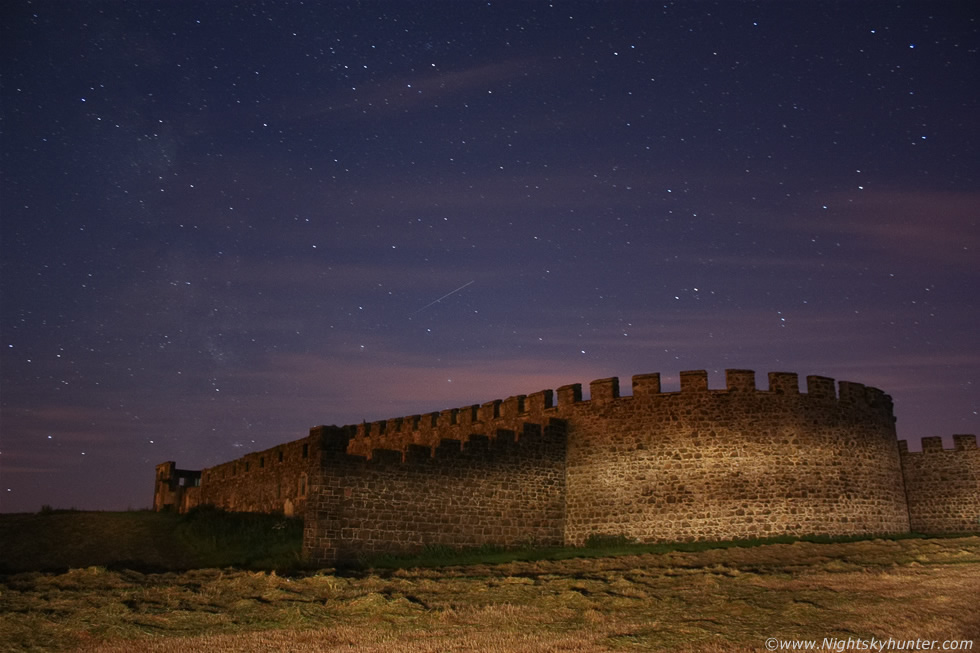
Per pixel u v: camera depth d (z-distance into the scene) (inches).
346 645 576.1
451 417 1556.3
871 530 1264.8
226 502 1833.2
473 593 763.4
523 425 1311.5
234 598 741.3
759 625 607.2
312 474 1081.4
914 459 1541.6
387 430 1678.2
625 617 650.2
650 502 1264.8
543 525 1295.5
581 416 1355.8
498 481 1254.9
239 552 1285.7
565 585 791.7
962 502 1486.2
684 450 1267.2
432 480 1178.6
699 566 936.9
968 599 658.8
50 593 741.9
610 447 1314.0
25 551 1326.3
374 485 1119.0
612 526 1279.5
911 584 731.4
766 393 1270.9
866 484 1283.2
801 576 803.4
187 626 636.1
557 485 1330.0
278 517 1534.2
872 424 1325.0
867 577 778.8
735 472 1243.2
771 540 1170.6
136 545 1379.2
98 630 618.2
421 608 687.7
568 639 581.6
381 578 853.8
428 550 1144.8
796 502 1230.9
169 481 2015.3
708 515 1234.0
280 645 577.6
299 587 791.1
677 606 684.7
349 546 1079.0
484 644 572.1
